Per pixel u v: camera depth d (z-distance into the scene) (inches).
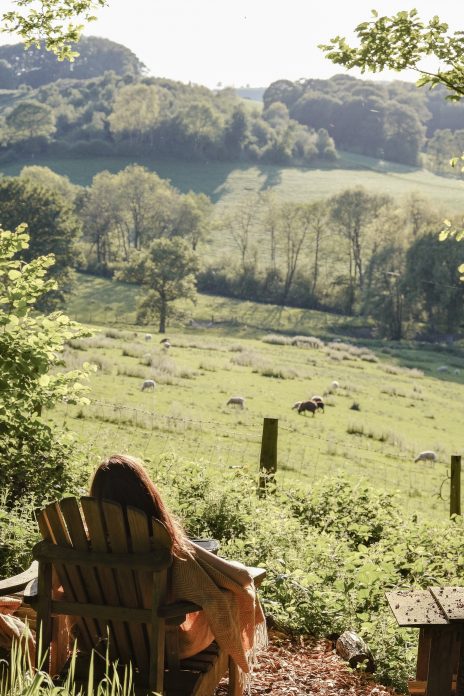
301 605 268.4
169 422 1061.8
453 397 2460.6
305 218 5684.1
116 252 6240.2
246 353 2532.0
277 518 390.6
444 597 181.0
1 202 4315.9
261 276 5748.0
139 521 144.3
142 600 150.3
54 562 150.3
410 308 4621.1
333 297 5541.3
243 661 155.9
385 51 362.6
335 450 1188.5
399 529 456.8
